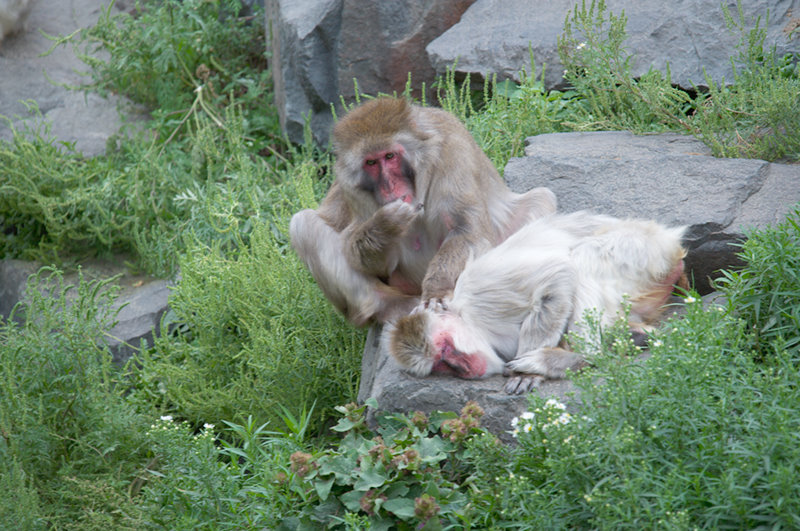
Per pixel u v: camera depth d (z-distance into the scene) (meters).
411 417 6.34
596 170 8.57
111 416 7.76
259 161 12.58
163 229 11.60
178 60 14.15
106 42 14.49
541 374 6.19
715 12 10.92
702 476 4.68
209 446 6.12
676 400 4.90
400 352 6.48
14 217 12.55
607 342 5.96
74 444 7.88
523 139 10.40
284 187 11.15
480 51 11.84
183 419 8.98
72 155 12.73
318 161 12.55
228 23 14.65
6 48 15.28
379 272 7.62
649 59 10.96
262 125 13.46
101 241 11.95
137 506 6.48
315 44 12.55
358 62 12.55
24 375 7.89
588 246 6.70
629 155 8.95
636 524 4.53
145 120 14.11
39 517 6.66
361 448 5.88
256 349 8.54
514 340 6.71
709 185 8.04
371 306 7.70
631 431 4.78
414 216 7.07
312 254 7.89
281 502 6.00
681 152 9.02
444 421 6.00
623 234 6.68
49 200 11.64
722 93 9.66
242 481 6.50
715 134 9.17
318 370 8.48
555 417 5.09
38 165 12.02
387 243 7.19
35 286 8.97
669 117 9.64
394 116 7.19
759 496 4.59
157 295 10.96
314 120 12.80
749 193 7.92
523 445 5.37
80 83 14.81
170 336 9.90
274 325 8.67
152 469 7.65
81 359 8.20
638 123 10.02
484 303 6.65
